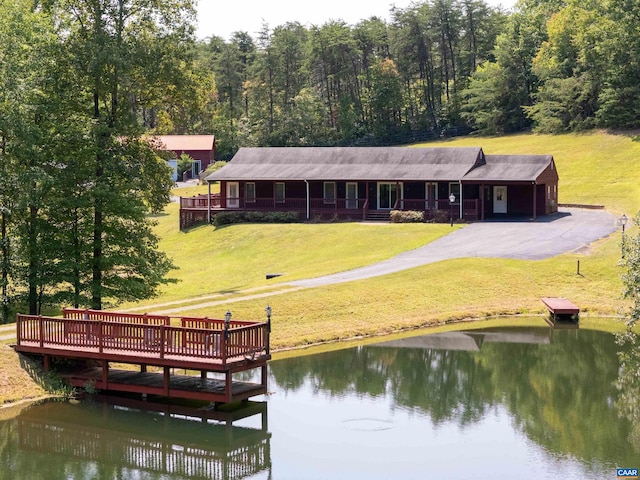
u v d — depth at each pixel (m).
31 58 38.53
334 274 47.84
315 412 27.94
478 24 125.06
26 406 28.19
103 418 27.44
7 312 41.25
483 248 52.38
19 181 37.34
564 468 22.50
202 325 30.52
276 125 123.75
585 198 72.62
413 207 66.25
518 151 94.25
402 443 24.77
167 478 22.91
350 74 127.69
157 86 41.97
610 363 34.38
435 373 33.03
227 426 26.78
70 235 39.94
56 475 23.09
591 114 100.31
